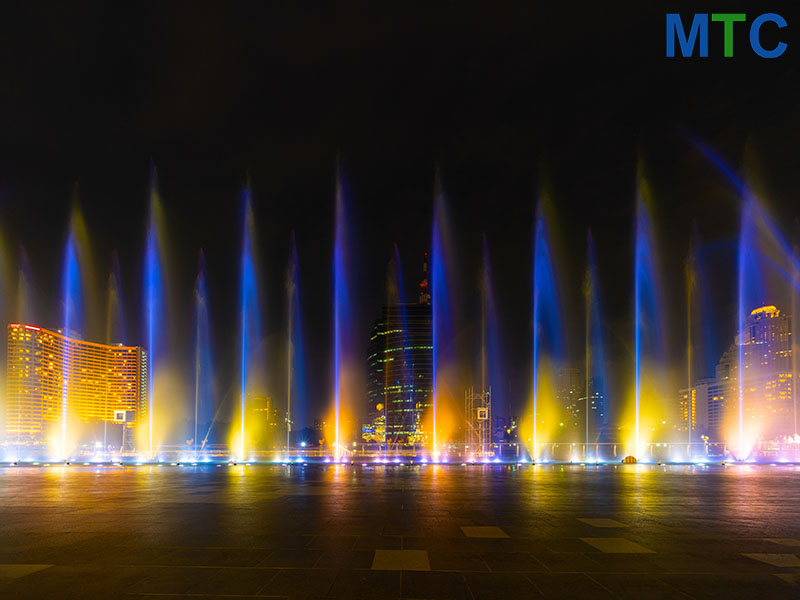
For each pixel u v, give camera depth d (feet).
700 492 82.58
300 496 75.31
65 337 455.63
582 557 38.22
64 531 47.80
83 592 30.12
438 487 89.15
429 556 38.37
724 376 650.43
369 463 167.63
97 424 435.94
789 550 40.70
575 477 112.68
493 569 34.94
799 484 97.91
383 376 579.89
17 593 29.99
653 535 46.47
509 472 128.26
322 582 31.99
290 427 230.89
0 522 52.75
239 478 108.17
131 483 96.58
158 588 30.81
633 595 29.81
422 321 576.61
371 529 48.93
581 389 437.99
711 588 31.09
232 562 36.58
